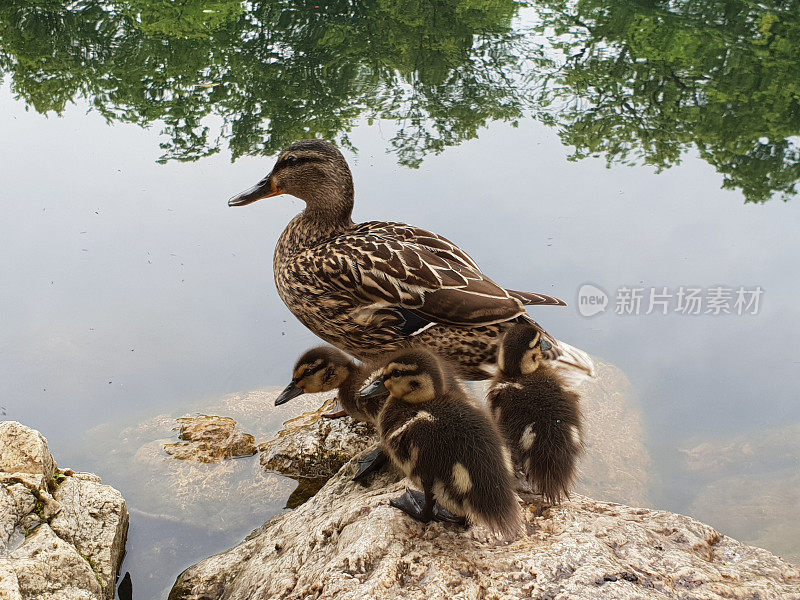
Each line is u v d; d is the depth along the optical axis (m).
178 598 0.98
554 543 0.88
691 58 1.76
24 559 0.90
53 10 1.96
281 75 1.72
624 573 0.85
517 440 0.94
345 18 1.95
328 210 1.17
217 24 1.92
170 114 1.63
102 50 1.81
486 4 2.02
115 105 1.65
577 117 1.62
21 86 1.68
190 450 1.14
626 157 1.53
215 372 1.25
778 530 1.06
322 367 1.07
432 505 0.89
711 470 1.13
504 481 0.88
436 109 1.64
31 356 1.25
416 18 1.95
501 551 0.87
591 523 0.91
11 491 0.94
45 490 0.96
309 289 1.12
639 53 1.78
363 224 1.17
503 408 0.96
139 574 1.02
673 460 1.15
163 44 1.84
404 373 0.90
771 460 1.14
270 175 1.20
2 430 0.97
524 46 1.83
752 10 1.95
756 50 1.79
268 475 1.12
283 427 1.18
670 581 0.86
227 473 1.12
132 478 1.11
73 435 1.17
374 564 0.87
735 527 1.07
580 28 1.91
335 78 1.71
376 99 1.66
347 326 1.12
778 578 0.88
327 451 1.12
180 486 1.10
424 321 1.08
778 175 1.49
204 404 1.21
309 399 1.22
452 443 0.88
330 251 1.12
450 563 0.86
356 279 1.09
